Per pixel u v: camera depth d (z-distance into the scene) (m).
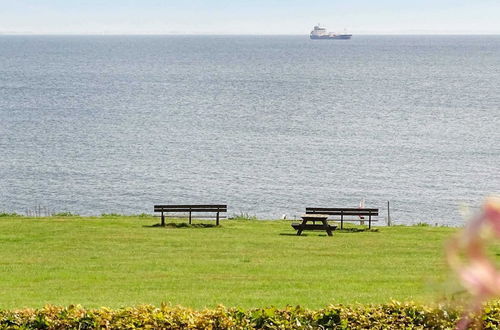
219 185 87.00
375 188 85.12
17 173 93.31
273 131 137.25
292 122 151.50
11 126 142.50
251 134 133.00
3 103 189.12
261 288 26.33
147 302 23.58
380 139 126.75
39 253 34.62
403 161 104.06
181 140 125.06
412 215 70.88
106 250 35.66
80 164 100.94
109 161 103.69
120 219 47.47
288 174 94.19
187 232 42.06
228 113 168.50
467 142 122.44
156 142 122.62
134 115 163.62
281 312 15.94
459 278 1.77
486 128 140.50
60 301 23.67
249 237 40.41
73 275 29.17
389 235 41.72
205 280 28.05
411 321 15.37
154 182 88.69
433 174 93.81
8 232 40.94
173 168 98.44
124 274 29.45
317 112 170.75
